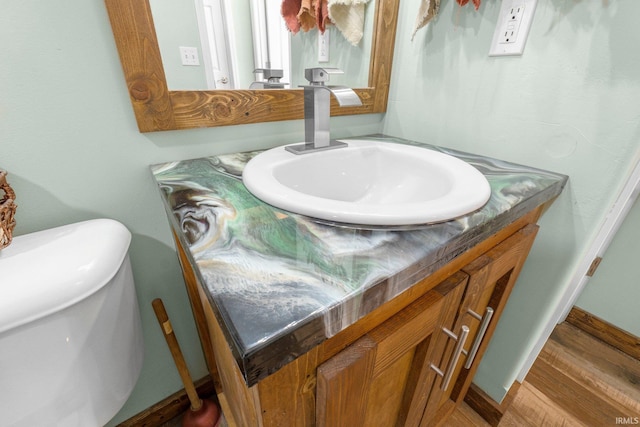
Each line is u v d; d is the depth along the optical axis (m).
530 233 0.56
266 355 0.22
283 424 0.30
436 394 0.60
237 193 0.45
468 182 0.47
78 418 0.48
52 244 0.45
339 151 0.65
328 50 0.76
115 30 0.45
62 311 0.39
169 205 0.41
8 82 0.42
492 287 0.60
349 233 0.35
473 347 0.55
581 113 0.54
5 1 0.39
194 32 0.54
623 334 1.17
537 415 0.93
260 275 0.28
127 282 0.52
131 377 0.56
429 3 0.66
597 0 0.48
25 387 0.40
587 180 0.56
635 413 0.95
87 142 0.50
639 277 1.11
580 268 0.63
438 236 0.34
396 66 0.83
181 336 0.79
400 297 0.35
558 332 1.26
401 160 0.66
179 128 0.56
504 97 0.63
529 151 0.62
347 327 0.30
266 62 0.65
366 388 0.35
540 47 0.56
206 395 0.90
